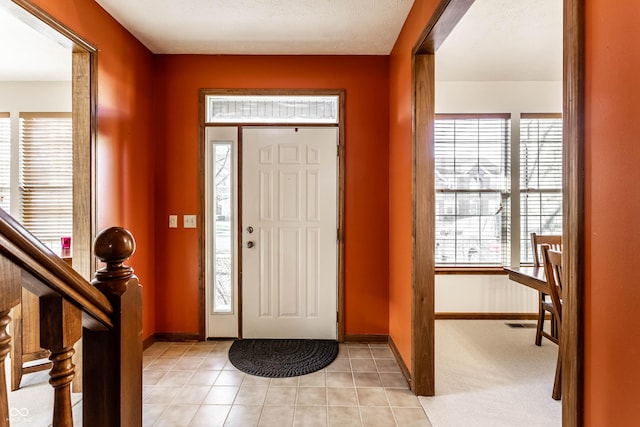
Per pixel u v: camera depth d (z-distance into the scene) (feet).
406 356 7.89
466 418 6.36
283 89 9.94
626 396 2.35
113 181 8.01
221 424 6.16
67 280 2.06
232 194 10.05
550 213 12.25
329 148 10.02
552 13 7.86
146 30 8.63
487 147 12.33
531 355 9.15
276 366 8.37
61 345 2.11
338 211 9.99
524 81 12.23
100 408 2.53
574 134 2.74
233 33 8.80
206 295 10.02
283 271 10.07
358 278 9.98
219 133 10.01
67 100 11.96
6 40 8.94
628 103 2.31
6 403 1.73
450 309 12.19
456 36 8.96
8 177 11.94
